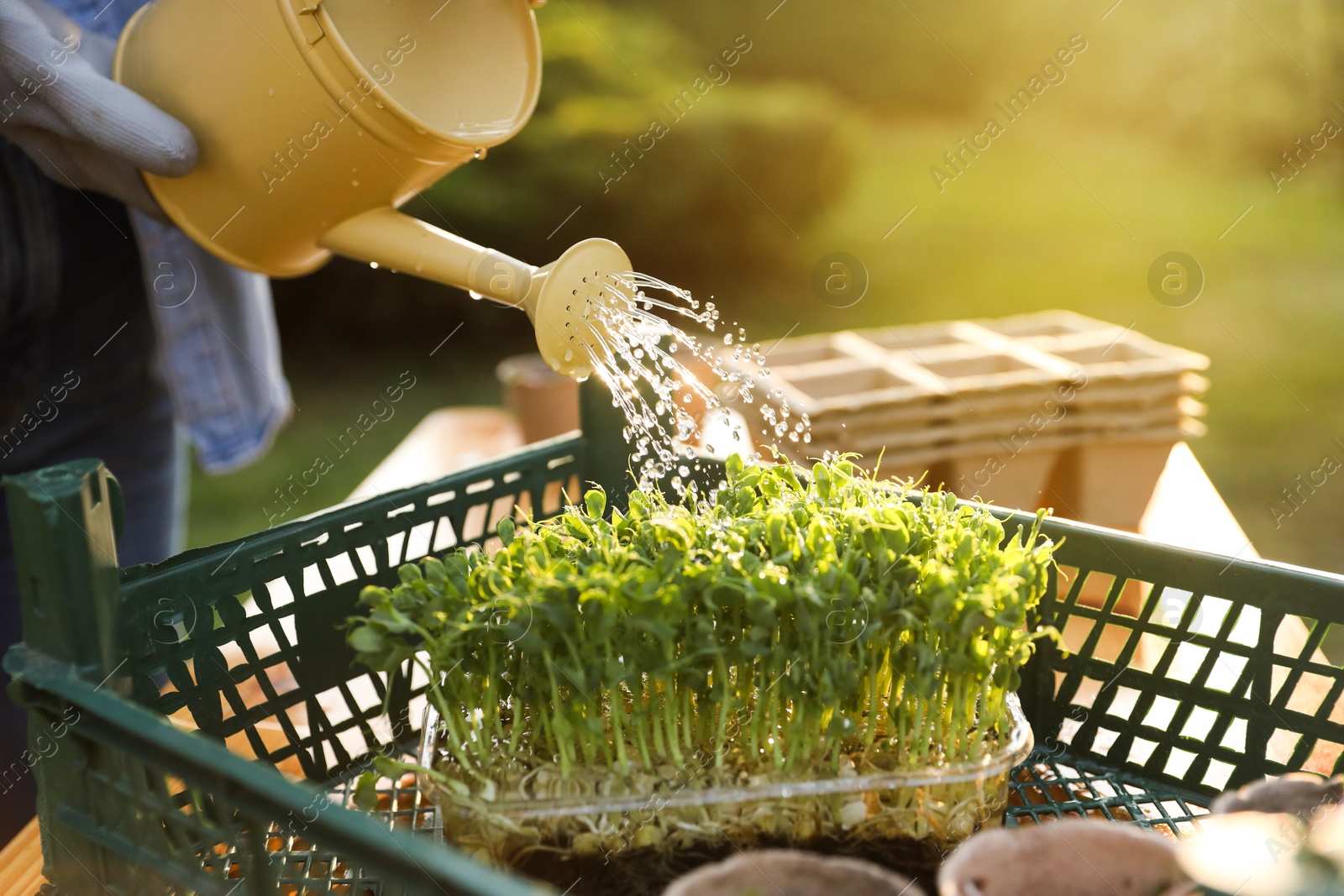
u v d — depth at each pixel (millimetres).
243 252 1208
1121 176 5785
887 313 4566
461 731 1087
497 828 1057
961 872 989
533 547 1094
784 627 1072
